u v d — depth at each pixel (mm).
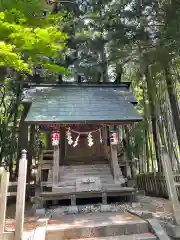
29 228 4285
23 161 3922
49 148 8820
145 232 4121
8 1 4844
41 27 5570
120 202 6875
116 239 3787
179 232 3781
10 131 10109
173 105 8117
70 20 9773
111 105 7602
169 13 6832
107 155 7824
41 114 6715
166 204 6043
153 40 7938
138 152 10391
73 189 6574
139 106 11258
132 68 9688
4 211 3666
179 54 6754
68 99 7887
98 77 10602
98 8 9875
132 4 8273
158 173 7730
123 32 8297
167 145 8781
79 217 5137
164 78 8508
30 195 7996
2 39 4723
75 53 10664
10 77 7312
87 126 7668
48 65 5996
